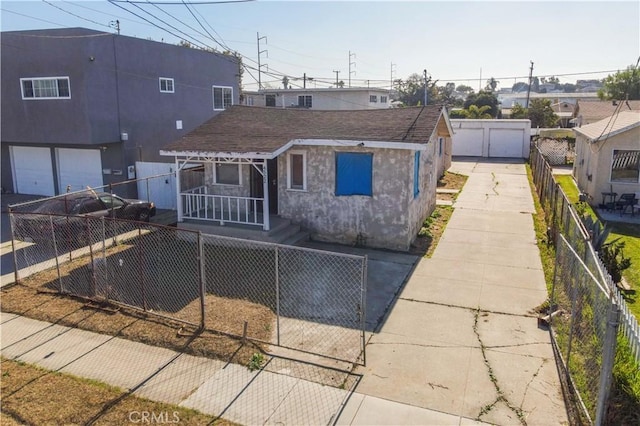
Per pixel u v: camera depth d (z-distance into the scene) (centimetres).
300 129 1434
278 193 1430
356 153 1323
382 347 795
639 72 5031
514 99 10700
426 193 1612
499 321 892
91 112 1841
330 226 1388
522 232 1502
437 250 1327
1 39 1897
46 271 1155
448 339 823
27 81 1895
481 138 3538
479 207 1862
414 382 695
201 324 852
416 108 1523
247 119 1577
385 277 1117
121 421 611
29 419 618
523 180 2491
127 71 1983
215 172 1493
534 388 679
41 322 897
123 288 1042
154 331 848
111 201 1476
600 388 546
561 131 3944
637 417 564
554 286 886
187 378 708
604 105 4169
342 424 604
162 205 1894
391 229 1324
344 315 916
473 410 632
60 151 2078
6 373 725
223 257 1236
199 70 2398
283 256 1243
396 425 602
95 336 841
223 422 609
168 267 1169
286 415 622
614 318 533
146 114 2097
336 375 713
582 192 2142
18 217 1364
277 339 798
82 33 1780
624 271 1159
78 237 1342
